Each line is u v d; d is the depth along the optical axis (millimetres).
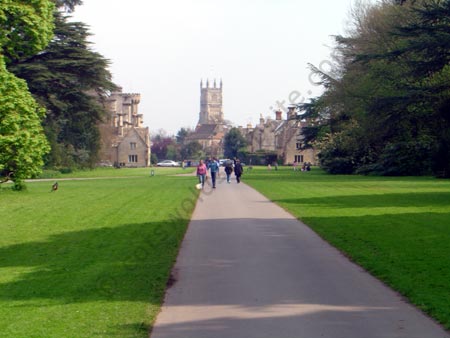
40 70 45531
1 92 30406
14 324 8836
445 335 8203
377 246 15445
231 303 10008
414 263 12992
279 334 8305
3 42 33469
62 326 8688
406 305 9742
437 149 43406
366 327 8586
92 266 13422
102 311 9477
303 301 10086
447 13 28859
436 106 30328
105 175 67188
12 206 27328
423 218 21656
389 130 35000
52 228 20047
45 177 60531
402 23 45375
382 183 44781
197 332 8414
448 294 10188
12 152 31891
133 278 12000
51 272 12867
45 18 34906
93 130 80000
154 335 8297
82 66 48188
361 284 11305
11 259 14680
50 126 63500
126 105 155875
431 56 29203
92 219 22375
